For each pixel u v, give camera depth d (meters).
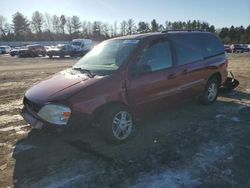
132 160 4.12
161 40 5.36
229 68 15.36
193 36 6.20
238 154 4.27
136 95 4.76
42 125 4.22
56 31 96.00
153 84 4.98
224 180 3.59
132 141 4.75
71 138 4.90
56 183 3.59
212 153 4.30
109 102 4.45
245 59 24.95
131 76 4.70
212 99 6.79
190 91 5.91
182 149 4.45
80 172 3.83
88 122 4.28
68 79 4.69
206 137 4.89
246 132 5.10
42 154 4.37
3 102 7.65
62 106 4.10
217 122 5.61
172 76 5.34
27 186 3.54
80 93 4.21
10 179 3.71
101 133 4.50
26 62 24.73
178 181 3.58
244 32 92.38
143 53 4.95
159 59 5.21
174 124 5.52
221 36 94.25
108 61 4.99
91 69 4.93
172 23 80.00
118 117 4.57
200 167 3.90
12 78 12.69
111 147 4.54
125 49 5.01
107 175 3.75
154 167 3.92
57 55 31.62
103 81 4.41
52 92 4.33
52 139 4.89
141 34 5.50
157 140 4.78
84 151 4.43
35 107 4.31
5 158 4.27
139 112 4.93
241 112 6.25
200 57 6.17
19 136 5.11
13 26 92.12
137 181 3.60
